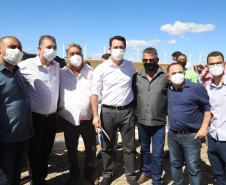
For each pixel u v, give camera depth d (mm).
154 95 2877
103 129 3051
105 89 2947
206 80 4305
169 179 3318
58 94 2906
